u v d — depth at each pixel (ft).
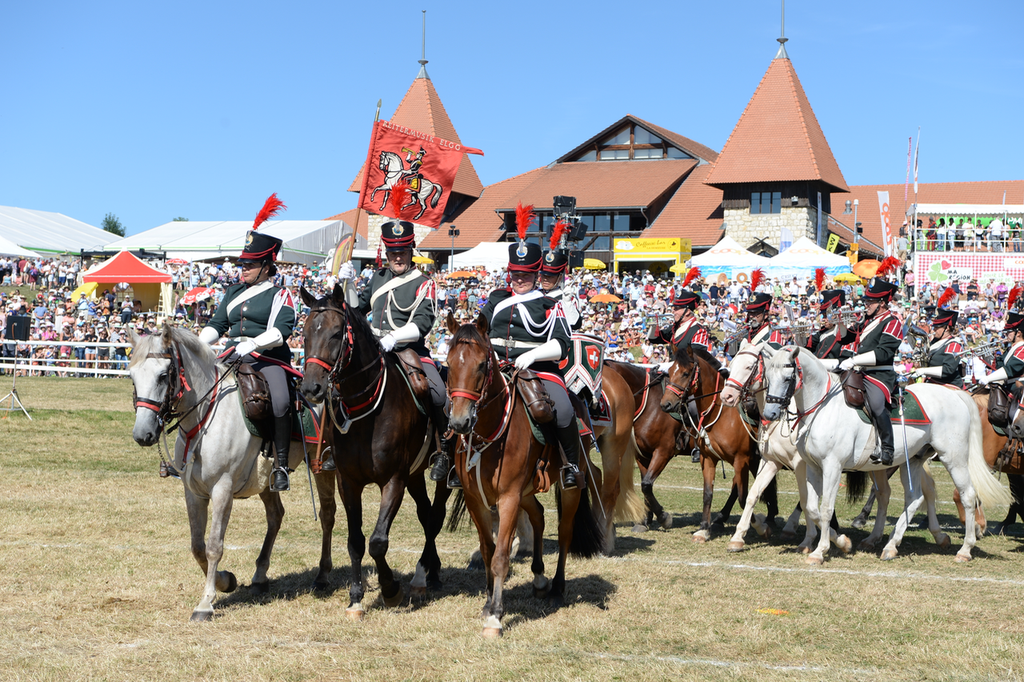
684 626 22.85
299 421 25.66
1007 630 22.94
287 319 25.48
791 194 170.50
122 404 72.90
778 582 27.61
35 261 159.12
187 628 22.15
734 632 22.52
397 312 25.29
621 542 33.96
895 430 31.53
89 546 30.07
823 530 30.99
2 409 65.98
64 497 37.96
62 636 21.34
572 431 23.45
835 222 190.70
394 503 23.40
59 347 100.12
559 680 19.04
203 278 136.46
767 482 33.17
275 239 26.14
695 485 48.57
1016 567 30.50
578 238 62.95
